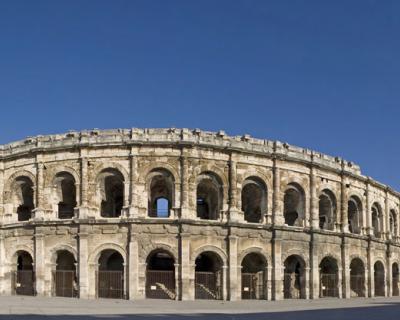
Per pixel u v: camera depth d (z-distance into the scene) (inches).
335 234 3102.9
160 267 3166.8
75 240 2701.8
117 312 1932.8
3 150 2979.8
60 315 1775.3
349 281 3159.5
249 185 2989.7
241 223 2760.8
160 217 2800.2
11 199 2915.8
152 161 2733.8
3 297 2581.2
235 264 2721.5
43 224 2741.1
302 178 3038.9
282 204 2933.1
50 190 2800.2
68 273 2810.0
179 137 2763.3
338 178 3228.3
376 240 3440.0
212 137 2815.0
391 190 3757.4
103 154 2753.4
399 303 2655.0
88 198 2731.3
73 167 2775.6
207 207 3262.8
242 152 2847.0
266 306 2354.8
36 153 2834.6
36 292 2709.2
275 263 2827.3
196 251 2682.1
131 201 2687.0
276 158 2933.1
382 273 3558.1
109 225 2679.6
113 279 2738.7
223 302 2551.7
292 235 2920.8
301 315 1905.8
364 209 3417.8
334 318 1780.3
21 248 2819.9
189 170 2743.6
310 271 2965.1
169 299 2640.3
